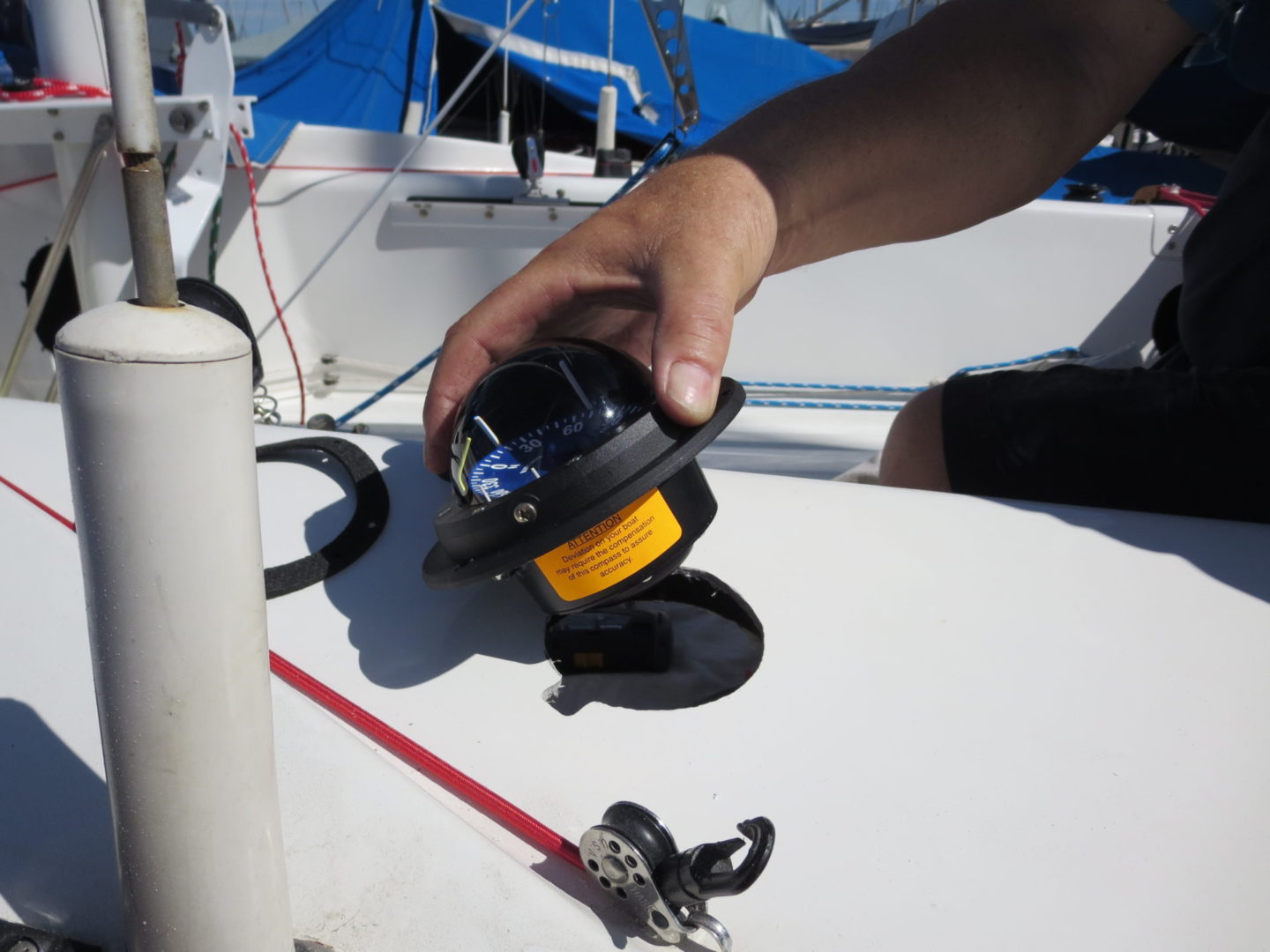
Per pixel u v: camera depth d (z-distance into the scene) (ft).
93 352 1.04
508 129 11.57
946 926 1.82
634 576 2.09
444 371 2.52
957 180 2.83
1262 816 2.01
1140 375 3.22
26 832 1.78
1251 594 2.50
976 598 2.49
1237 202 3.48
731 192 2.38
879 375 7.74
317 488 3.02
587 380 2.12
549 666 2.39
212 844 1.26
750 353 7.66
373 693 2.34
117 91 1.03
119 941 1.60
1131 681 2.28
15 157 6.25
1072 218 7.29
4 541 2.48
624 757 2.15
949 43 2.88
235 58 15.08
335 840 1.80
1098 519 2.76
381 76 15.06
